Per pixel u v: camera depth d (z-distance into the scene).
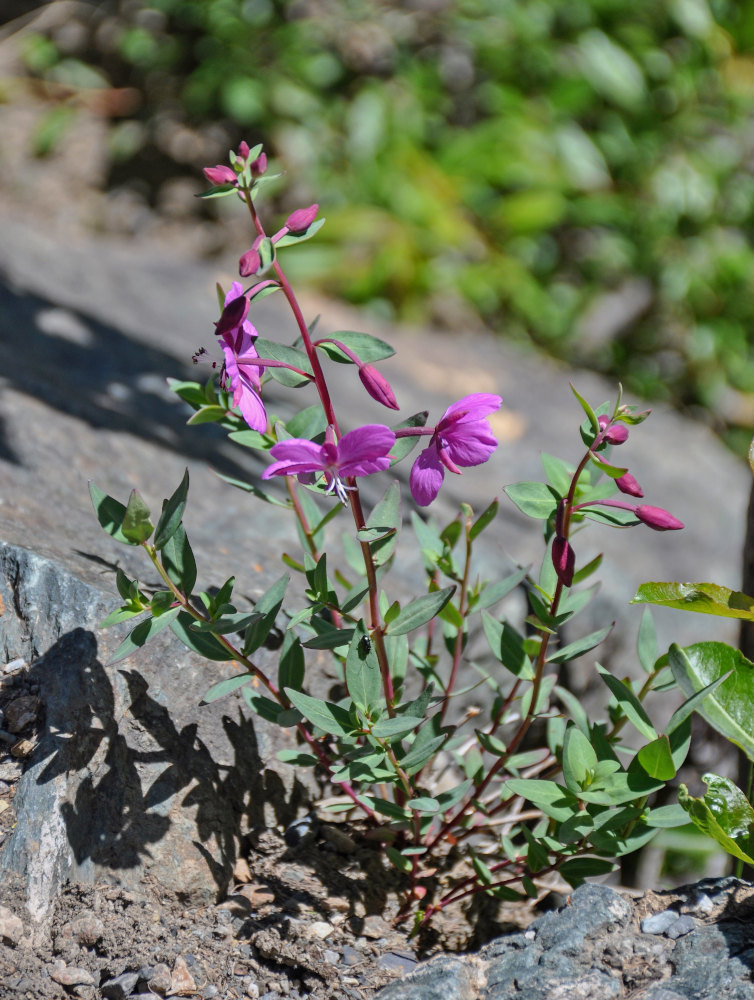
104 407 1.15
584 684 1.12
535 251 2.40
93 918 0.86
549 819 0.92
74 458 1.05
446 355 2.04
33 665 0.90
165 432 1.17
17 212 2.34
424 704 0.85
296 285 2.18
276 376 0.84
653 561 1.46
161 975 0.85
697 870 1.15
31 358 1.23
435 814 0.95
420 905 0.92
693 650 0.87
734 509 1.73
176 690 0.92
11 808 0.87
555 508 0.86
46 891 0.86
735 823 0.85
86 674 0.89
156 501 1.06
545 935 0.85
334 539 1.09
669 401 2.38
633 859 1.12
